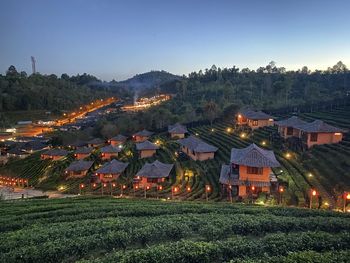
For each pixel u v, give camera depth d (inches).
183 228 893.2
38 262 754.8
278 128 2871.6
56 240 839.7
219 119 4084.6
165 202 1523.1
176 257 666.2
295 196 1530.5
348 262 585.3
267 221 925.8
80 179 2851.9
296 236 759.7
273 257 626.8
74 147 4382.4
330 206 1370.6
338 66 7229.3
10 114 7780.5
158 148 3181.6
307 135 2297.0
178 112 5221.5
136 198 1855.3
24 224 1143.0
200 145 2610.7
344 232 807.7
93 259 746.8
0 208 1525.6
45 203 1653.5
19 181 3088.1
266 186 1716.3
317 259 598.2
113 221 1014.4
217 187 1914.4
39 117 7864.2
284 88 5472.4
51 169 3378.4
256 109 4084.6
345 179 1567.4
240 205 1362.0
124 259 663.1
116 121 5118.1
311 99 4675.2
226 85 6501.0
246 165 1758.1
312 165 1911.9
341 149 2042.3
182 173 2348.7
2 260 737.6
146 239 852.6
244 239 784.3
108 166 2652.6
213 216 1047.0
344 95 4530.0
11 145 4869.6
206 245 709.3
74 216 1208.2
